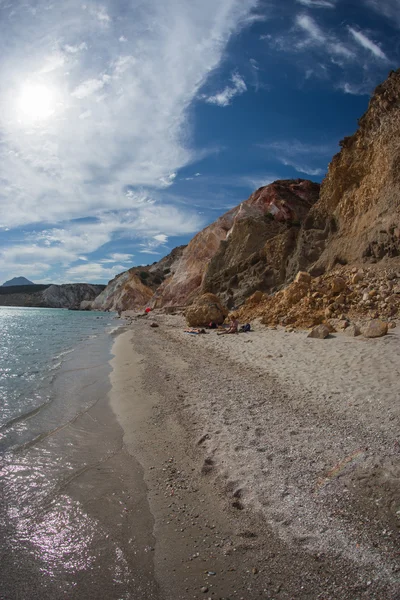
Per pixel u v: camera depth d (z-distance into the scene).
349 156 21.62
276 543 2.61
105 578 2.36
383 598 2.07
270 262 27.45
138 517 3.02
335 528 2.66
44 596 2.20
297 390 6.02
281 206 36.12
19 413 5.71
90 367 9.75
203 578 2.35
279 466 3.58
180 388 6.89
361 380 6.04
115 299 76.94
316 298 14.27
